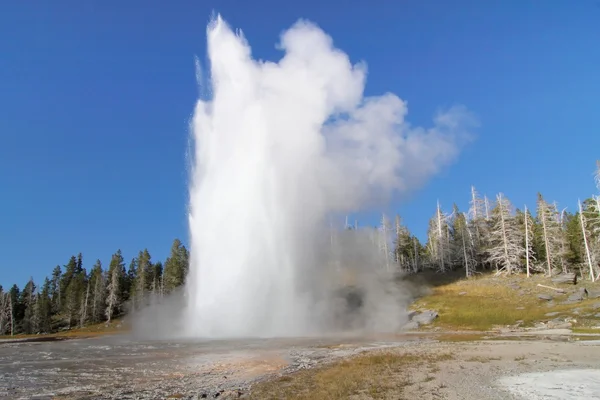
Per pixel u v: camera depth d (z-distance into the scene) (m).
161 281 107.75
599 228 76.69
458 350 29.81
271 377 21.97
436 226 109.00
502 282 78.62
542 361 23.45
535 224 94.25
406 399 15.38
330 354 30.58
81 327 94.56
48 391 19.31
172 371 24.52
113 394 18.55
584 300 61.28
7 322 101.31
